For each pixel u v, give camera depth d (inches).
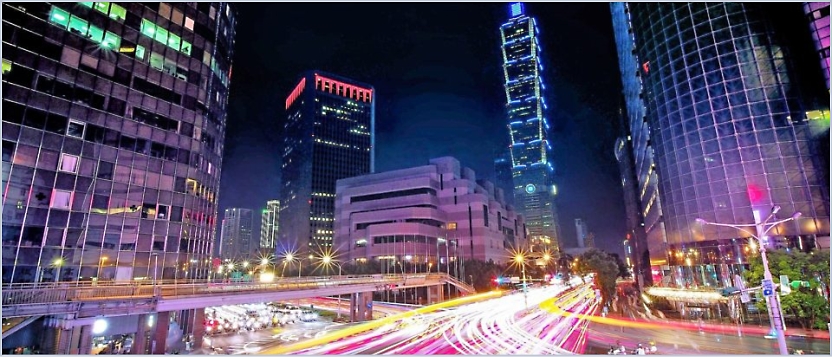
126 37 1887.3
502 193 6309.1
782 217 2428.6
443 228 4606.3
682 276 2864.2
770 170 2514.8
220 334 2034.9
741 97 2687.0
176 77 2074.3
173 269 1899.6
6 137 1473.9
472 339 1299.2
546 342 1304.1
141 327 1288.1
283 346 1381.6
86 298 1172.5
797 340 1616.6
